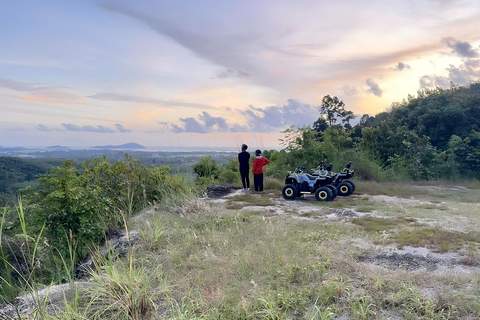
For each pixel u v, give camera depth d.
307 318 3.88
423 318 3.74
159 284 4.74
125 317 4.09
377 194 12.74
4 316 4.34
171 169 13.19
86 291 4.63
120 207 9.55
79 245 6.80
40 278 5.55
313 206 10.30
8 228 6.24
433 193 12.98
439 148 20.67
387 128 19.94
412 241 6.37
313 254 5.69
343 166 16.88
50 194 6.83
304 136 17.73
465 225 7.73
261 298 4.18
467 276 4.75
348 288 4.39
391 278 4.63
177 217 8.30
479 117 21.56
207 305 4.17
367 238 6.67
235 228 7.28
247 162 13.14
